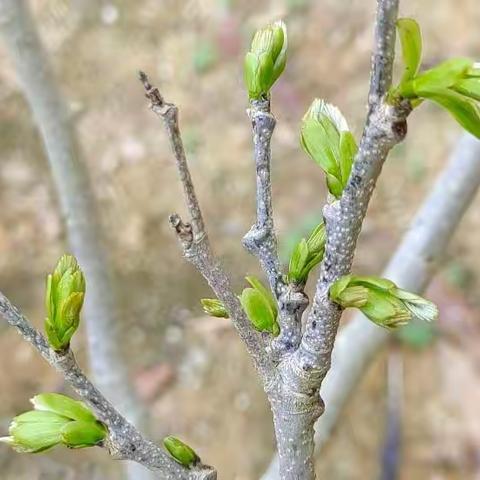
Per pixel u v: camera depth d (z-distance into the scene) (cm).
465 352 133
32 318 147
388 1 30
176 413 136
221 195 163
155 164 168
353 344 72
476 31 172
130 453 37
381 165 32
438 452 125
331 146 36
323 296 34
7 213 161
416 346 134
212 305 39
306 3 188
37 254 156
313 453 37
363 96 170
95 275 75
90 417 37
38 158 169
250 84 36
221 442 132
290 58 180
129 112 177
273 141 167
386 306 33
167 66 184
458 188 65
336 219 34
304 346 36
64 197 73
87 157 170
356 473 126
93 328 76
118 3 193
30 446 37
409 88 31
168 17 191
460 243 147
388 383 130
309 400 36
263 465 129
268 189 37
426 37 173
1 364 140
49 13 192
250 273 146
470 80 31
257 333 36
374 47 31
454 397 130
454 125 163
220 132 173
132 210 162
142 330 147
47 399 37
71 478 130
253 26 187
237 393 138
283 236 148
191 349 144
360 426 129
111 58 186
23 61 70
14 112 173
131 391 76
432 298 138
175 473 37
